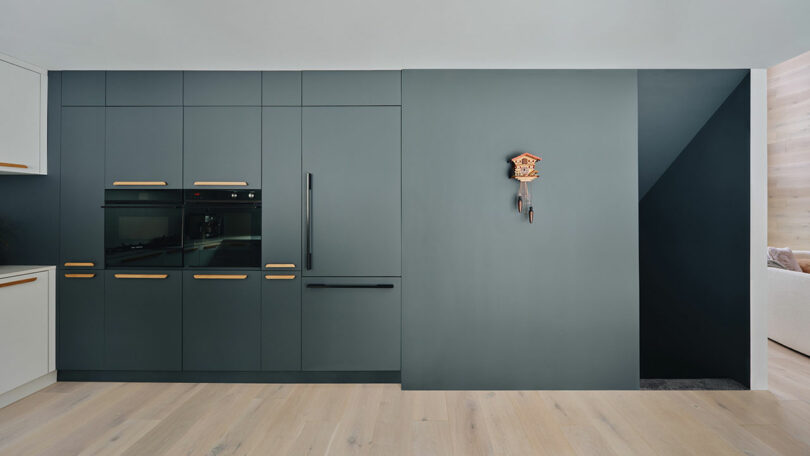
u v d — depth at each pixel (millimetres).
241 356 2920
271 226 2900
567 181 2855
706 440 2221
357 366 2920
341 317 2916
